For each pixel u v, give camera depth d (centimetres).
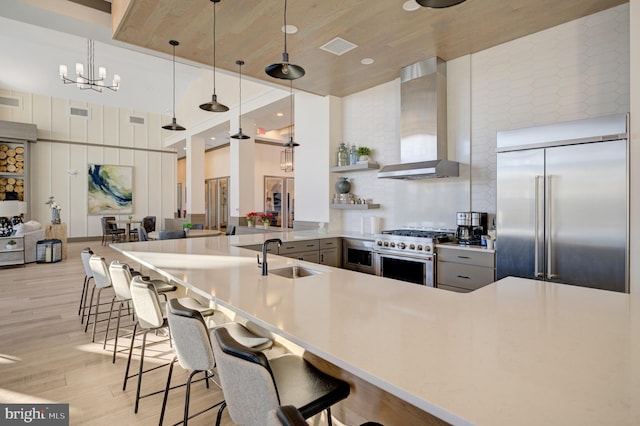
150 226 1034
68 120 1022
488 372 97
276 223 1197
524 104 370
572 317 145
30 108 965
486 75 398
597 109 324
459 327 134
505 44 382
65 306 433
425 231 448
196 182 1007
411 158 436
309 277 228
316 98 581
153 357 294
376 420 140
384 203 513
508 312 152
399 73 466
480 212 403
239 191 750
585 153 265
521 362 103
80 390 241
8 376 260
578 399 83
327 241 482
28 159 932
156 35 354
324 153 567
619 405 81
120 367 275
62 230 773
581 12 323
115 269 265
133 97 1063
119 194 1102
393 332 129
